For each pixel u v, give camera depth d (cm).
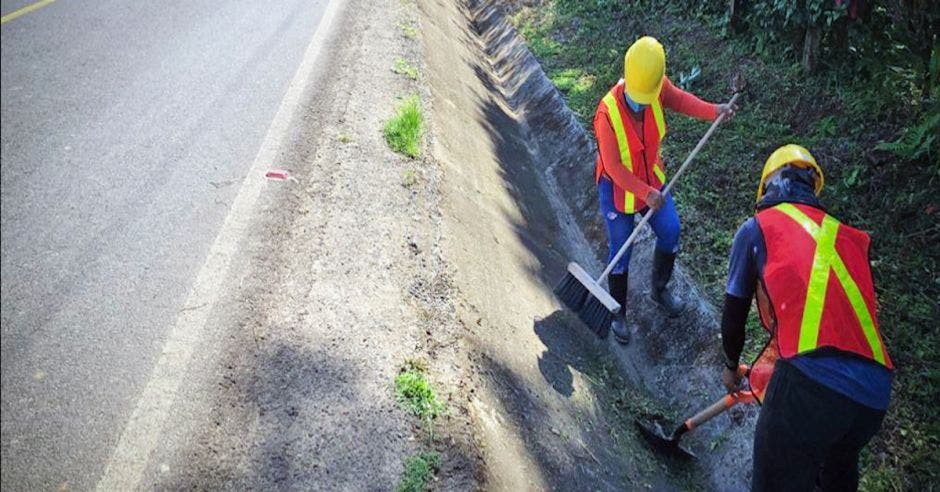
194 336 286
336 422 254
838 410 245
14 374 263
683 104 393
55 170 393
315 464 239
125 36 594
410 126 463
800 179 281
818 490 295
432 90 575
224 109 473
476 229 442
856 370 244
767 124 571
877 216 462
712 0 735
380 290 328
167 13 661
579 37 823
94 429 245
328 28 643
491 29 991
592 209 571
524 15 941
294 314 300
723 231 490
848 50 565
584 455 327
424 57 627
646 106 373
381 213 383
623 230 411
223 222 357
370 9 709
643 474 349
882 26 541
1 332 282
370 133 459
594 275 520
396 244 363
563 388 369
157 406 255
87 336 284
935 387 361
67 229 346
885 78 521
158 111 466
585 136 626
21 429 242
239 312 300
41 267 320
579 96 696
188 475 232
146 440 242
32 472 228
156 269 323
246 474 234
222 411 255
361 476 239
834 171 500
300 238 349
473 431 272
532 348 382
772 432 261
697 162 549
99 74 515
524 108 752
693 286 451
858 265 259
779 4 585
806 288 252
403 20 698
